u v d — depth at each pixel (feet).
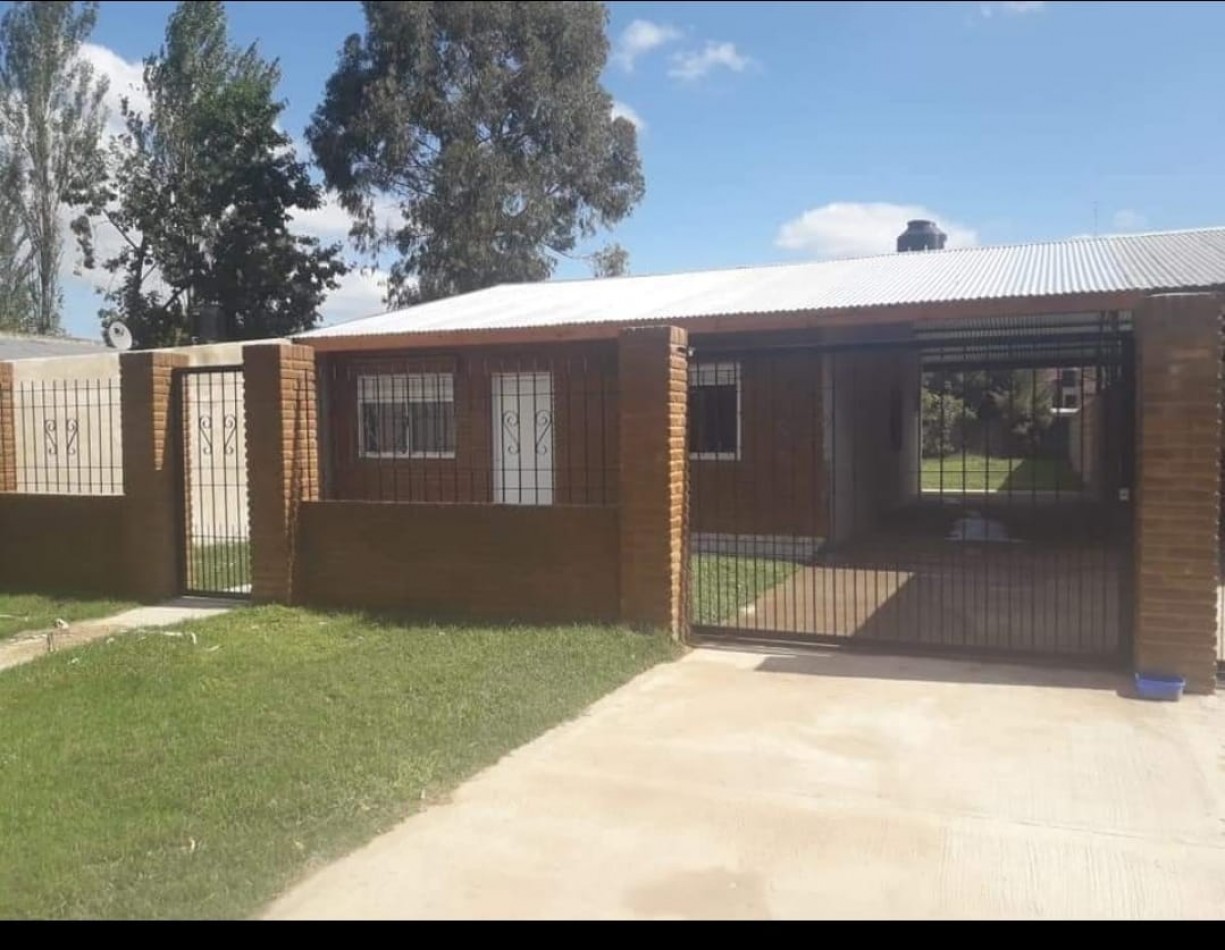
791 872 12.65
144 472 31.04
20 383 39.32
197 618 27.96
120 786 15.39
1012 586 34.14
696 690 20.88
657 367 24.57
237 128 103.50
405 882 12.39
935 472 76.33
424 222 93.61
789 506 42.80
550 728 18.35
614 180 102.53
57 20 102.94
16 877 12.45
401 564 28.09
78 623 28.22
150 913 11.58
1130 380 22.04
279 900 11.96
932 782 15.65
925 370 29.76
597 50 99.19
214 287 103.96
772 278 46.42
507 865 12.84
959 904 11.83
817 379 42.01
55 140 104.83
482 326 39.65
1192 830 13.87
